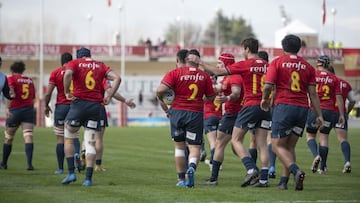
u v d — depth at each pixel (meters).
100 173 32.97
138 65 121.12
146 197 24.09
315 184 28.58
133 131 75.69
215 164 28.16
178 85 26.75
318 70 34.09
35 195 24.70
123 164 37.91
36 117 87.81
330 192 25.48
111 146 52.75
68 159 27.91
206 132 34.59
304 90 25.66
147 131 75.75
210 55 117.56
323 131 34.00
